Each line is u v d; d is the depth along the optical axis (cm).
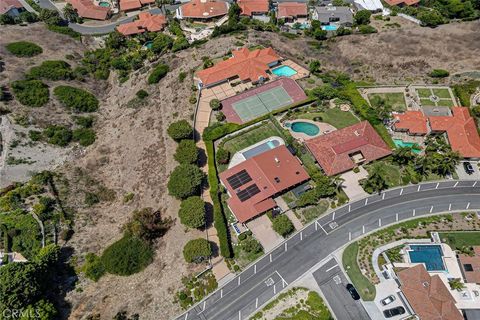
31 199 9181
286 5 16525
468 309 7425
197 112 11038
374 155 9850
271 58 12425
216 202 8975
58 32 15288
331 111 11125
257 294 7794
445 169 9425
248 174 9388
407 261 8088
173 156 9900
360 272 8012
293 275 8038
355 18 15275
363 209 9056
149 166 10044
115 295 7900
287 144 10150
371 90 11856
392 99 11569
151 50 14300
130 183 9956
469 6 15038
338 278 7950
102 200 9744
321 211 9038
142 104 11819
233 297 7769
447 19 14875
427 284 7369
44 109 11338
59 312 7606
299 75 12294
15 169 9900
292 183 9238
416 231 8638
